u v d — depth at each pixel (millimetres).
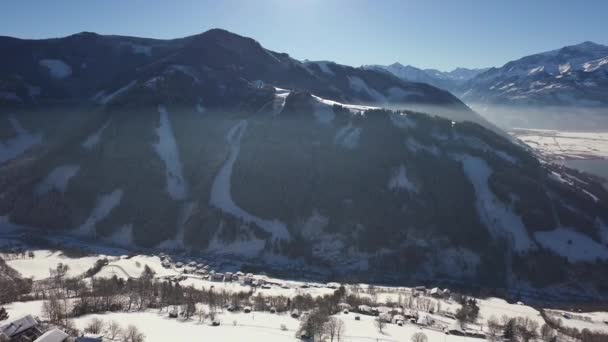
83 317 75500
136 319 75938
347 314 85750
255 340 68938
